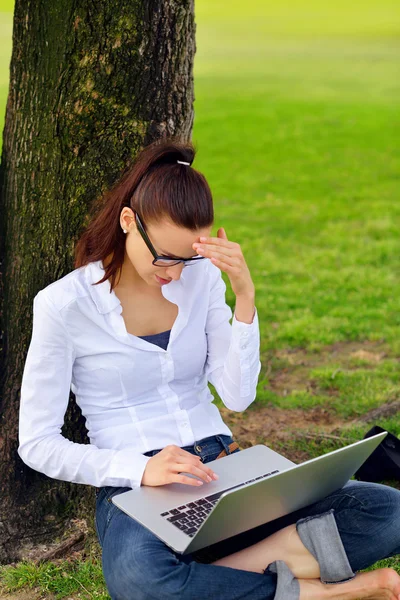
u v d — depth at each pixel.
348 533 2.83
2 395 3.64
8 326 3.64
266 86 17.89
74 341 2.89
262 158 12.74
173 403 3.04
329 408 5.07
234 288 2.94
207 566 2.62
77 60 3.34
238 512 2.57
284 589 2.65
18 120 3.48
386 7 28.64
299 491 2.74
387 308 6.93
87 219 3.50
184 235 2.73
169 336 2.99
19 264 3.58
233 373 3.07
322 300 7.15
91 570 3.36
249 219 9.83
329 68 19.86
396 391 5.22
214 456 3.06
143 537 2.66
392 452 4.03
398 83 18.05
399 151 13.04
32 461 2.90
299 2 29.66
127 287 2.96
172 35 3.41
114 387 2.96
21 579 3.29
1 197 3.59
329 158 12.73
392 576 2.75
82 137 3.42
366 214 9.98
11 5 18.70
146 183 2.74
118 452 2.85
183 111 3.57
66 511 3.63
